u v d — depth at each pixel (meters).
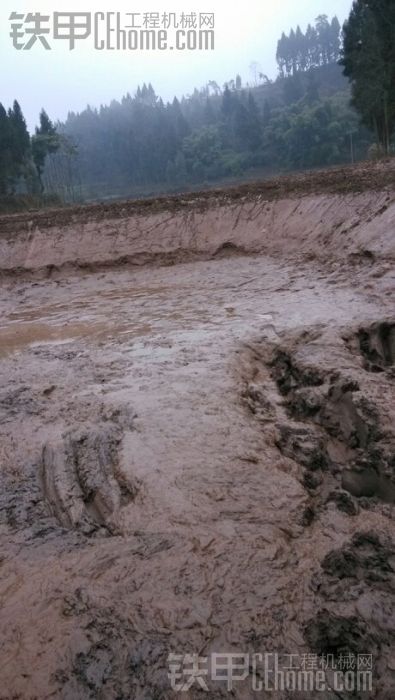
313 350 7.78
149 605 3.79
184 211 17.05
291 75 87.38
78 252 17.00
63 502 5.09
